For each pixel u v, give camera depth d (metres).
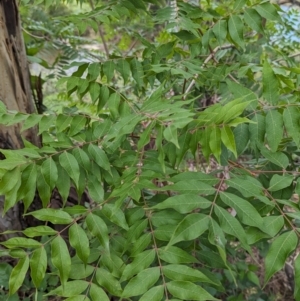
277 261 0.52
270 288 1.45
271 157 0.70
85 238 0.59
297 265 0.51
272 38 1.72
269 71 0.69
